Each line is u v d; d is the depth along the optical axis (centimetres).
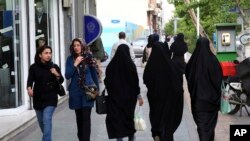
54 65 988
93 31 1806
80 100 999
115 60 1007
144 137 1143
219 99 989
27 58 1504
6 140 1121
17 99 1460
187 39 4756
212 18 2970
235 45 1956
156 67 952
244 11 2317
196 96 984
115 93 1002
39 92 973
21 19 1488
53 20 1858
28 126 1305
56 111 1563
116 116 998
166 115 945
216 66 994
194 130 1227
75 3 2298
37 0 1669
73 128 1274
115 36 4191
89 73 1004
